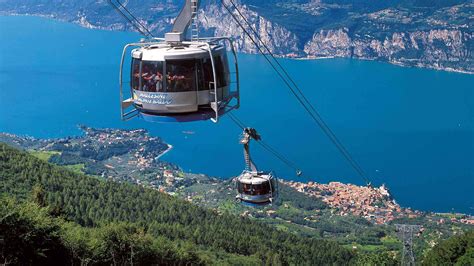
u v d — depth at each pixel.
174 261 51.25
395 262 85.12
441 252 73.06
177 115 17.44
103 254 39.50
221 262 77.75
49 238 31.05
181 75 17.05
